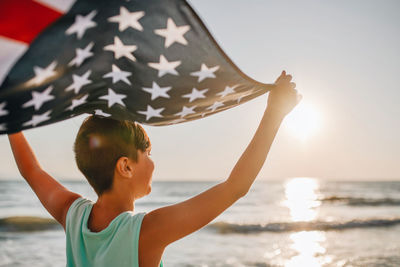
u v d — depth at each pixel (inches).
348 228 663.1
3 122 34.6
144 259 43.6
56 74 32.2
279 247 486.0
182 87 37.8
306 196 1886.1
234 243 513.0
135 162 47.4
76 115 41.9
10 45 29.1
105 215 47.0
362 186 3476.9
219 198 43.3
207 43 32.6
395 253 428.1
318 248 474.0
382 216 895.7
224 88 38.7
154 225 43.7
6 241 528.1
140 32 32.0
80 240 47.4
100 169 46.2
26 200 1357.0
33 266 371.2
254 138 44.4
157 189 2370.8
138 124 49.4
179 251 446.3
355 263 380.8
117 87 37.7
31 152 59.6
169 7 29.8
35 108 34.5
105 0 28.8
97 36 31.3
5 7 27.5
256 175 44.0
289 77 43.9
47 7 28.3
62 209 53.6
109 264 43.6
